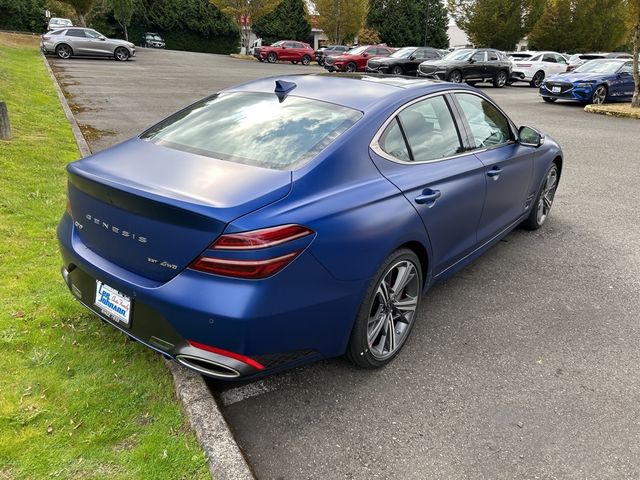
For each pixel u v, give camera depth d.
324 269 2.47
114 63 26.41
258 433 2.55
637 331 3.64
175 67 27.11
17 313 3.21
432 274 3.42
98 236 2.63
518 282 4.33
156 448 2.31
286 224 2.32
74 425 2.41
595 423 2.72
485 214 3.98
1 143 6.87
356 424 2.64
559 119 14.05
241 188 2.41
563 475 2.38
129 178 2.51
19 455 2.22
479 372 3.11
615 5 38.91
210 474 2.19
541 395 2.93
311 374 3.01
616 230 5.62
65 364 2.82
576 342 3.48
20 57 21.81
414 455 2.46
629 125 13.30
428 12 48.56
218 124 3.12
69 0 38.81
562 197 6.83
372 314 2.96
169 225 2.31
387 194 2.84
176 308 2.30
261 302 2.26
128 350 2.97
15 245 4.08
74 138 8.02
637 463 2.47
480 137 3.97
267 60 38.50
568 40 39.78
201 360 2.34
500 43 38.00
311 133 2.86
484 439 2.58
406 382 2.98
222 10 44.81
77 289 2.85
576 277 4.46
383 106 3.11
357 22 45.47
